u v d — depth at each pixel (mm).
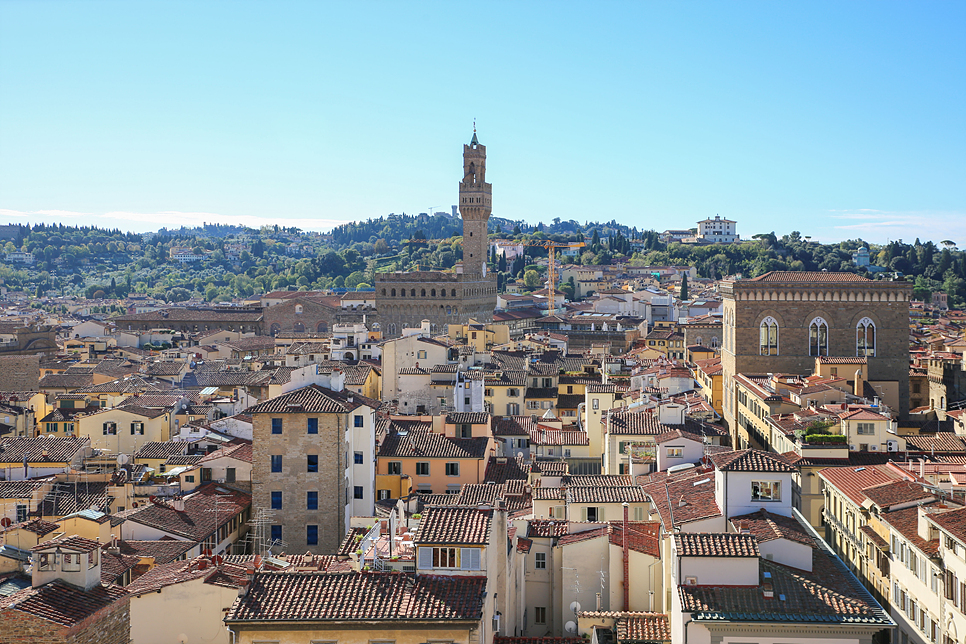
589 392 155750
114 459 136625
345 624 59875
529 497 114750
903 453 121000
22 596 56250
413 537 71250
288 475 114688
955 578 70438
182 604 69688
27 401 196000
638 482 102188
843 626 62688
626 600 86438
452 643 59875
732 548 67062
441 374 185000
